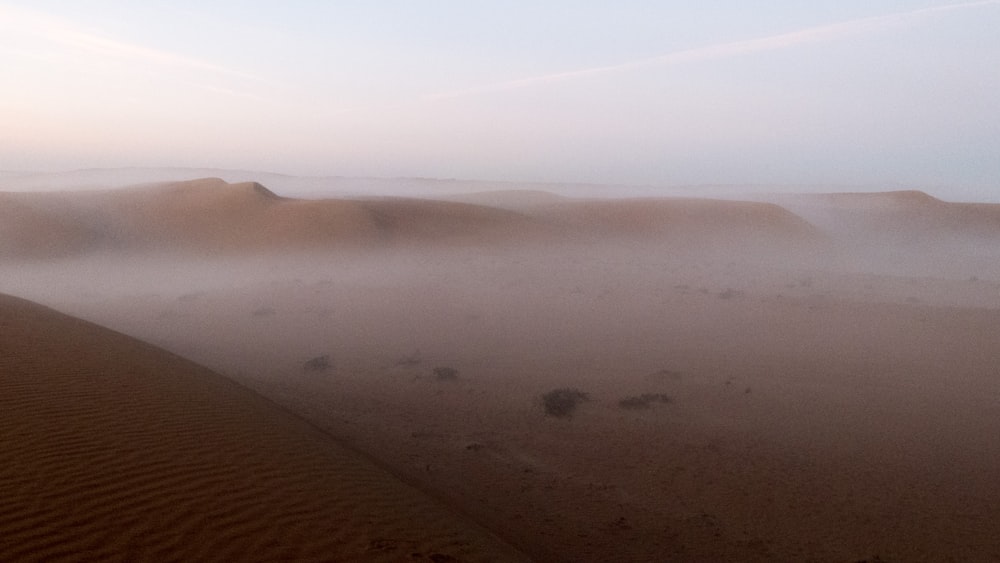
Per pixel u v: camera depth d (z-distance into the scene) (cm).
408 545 659
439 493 1027
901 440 1471
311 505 716
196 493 698
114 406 989
